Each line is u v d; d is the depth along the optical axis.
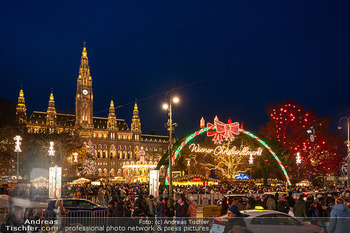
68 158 98.06
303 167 79.00
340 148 80.56
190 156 98.06
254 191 42.59
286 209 20.56
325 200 23.34
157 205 19.33
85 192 44.12
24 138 85.25
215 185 57.03
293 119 75.19
